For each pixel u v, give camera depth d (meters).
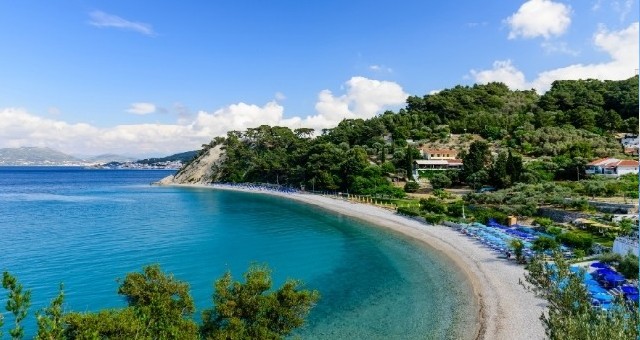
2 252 64.12
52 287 47.34
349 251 64.44
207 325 25.12
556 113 188.12
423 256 58.69
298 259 60.22
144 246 69.12
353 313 38.84
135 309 22.84
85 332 18.50
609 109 192.00
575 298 20.53
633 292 35.03
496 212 81.50
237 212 113.00
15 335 16.78
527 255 52.47
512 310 37.50
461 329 34.47
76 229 85.25
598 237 59.62
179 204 134.62
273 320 25.72
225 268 55.72
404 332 34.41
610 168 109.19
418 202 109.56
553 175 115.31
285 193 164.25
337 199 133.38
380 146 176.88
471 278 47.41
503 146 159.00
